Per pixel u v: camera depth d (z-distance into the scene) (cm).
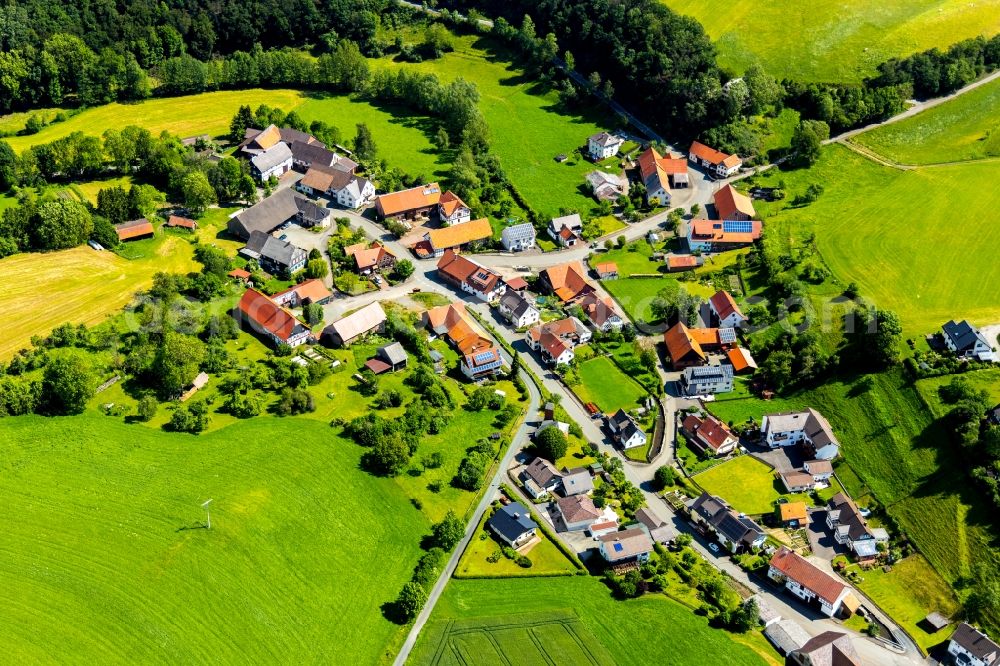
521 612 16588
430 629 16188
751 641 16475
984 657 16088
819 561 18400
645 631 16362
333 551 17325
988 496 18738
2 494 17588
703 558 18262
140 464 18538
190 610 15888
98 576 16262
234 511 17712
